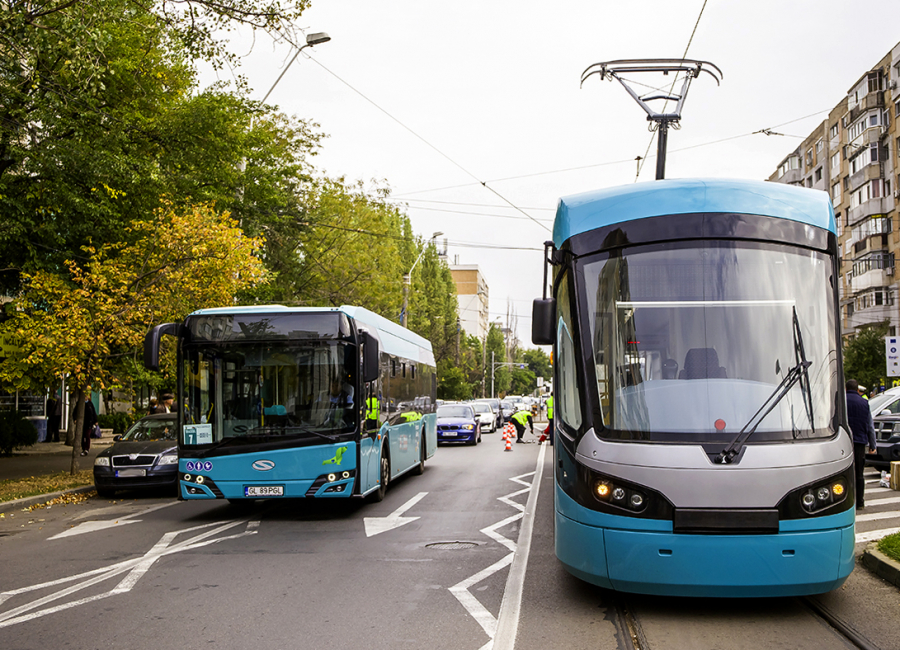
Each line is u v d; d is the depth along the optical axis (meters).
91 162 16.61
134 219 18.44
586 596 7.16
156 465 15.57
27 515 13.73
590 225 7.29
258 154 25.25
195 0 13.61
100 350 17.30
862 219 55.62
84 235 18.14
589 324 6.98
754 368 6.60
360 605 6.96
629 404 6.61
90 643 5.98
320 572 8.37
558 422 7.19
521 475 18.73
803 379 6.58
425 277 75.94
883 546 8.24
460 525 11.38
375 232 35.03
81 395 18.47
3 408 30.92
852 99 57.56
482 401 43.41
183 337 12.20
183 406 12.07
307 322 12.24
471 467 21.08
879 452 16.86
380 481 13.74
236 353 12.15
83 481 17.48
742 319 6.74
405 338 17.23
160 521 12.59
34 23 13.23
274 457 11.84
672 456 6.25
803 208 7.14
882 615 6.37
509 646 5.75
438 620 6.45
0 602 7.37
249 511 13.48
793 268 6.89
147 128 18.91
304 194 31.42
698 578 6.09
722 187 7.16
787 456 6.21
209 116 19.47
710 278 6.85
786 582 6.07
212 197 20.61
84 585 7.99
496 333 120.94
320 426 11.98
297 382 12.09
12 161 16.78
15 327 17.52
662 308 6.83
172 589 7.72
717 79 15.59
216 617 6.64
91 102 16.06
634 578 6.22
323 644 5.85
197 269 17.62
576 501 6.59
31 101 16.02
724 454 6.21
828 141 62.97
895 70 52.44
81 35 13.30
